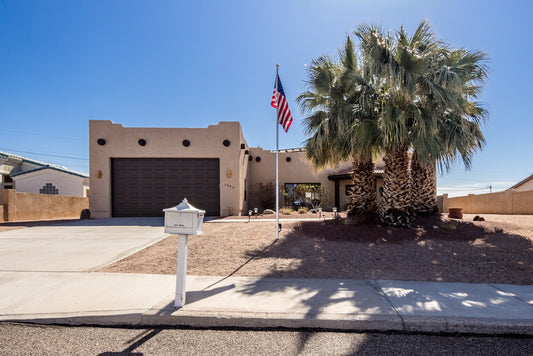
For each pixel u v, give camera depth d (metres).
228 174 17.19
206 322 4.02
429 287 5.15
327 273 6.02
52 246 8.74
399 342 3.59
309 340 3.64
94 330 3.93
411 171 12.15
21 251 8.13
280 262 6.81
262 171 22.17
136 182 17.34
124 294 4.88
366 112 9.59
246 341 3.63
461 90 8.70
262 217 15.24
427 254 7.09
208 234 9.85
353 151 9.32
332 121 9.55
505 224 10.12
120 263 6.90
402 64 8.70
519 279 5.52
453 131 9.19
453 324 3.82
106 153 17.09
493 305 4.35
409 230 9.09
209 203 17.38
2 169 23.25
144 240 9.55
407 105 9.12
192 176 17.45
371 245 7.89
